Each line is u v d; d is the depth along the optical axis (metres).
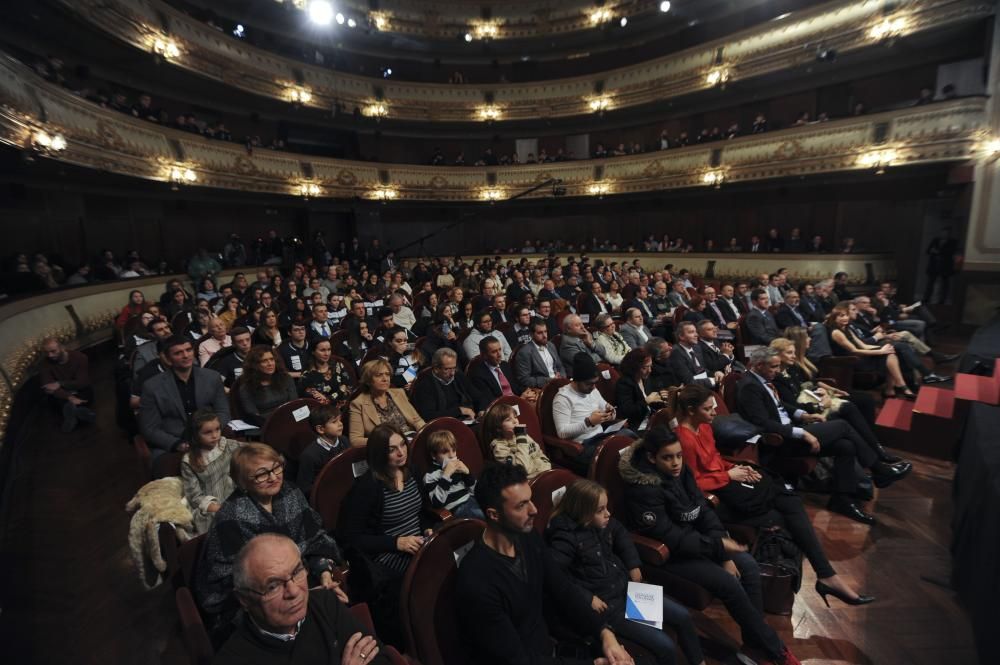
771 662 2.37
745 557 2.58
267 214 16.06
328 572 2.20
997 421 3.28
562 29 17.86
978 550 2.61
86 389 5.72
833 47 12.42
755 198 15.59
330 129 18.16
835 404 4.07
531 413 3.65
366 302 8.75
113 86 12.02
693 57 15.23
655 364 4.69
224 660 1.55
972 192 10.00
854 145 11.99
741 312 8.95
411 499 2.63
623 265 14.01
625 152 17.50
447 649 1.92
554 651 2.19
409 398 4.07
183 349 3.45
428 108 18.03
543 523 2.56
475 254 19.42
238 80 13.66
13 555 3.20
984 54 10.60
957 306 10.18
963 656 2.46
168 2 13.50
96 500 3.92
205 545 2.08
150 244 12.48
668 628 2.67
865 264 12.43
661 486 2.59
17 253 8.46
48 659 2.39
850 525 3.61
